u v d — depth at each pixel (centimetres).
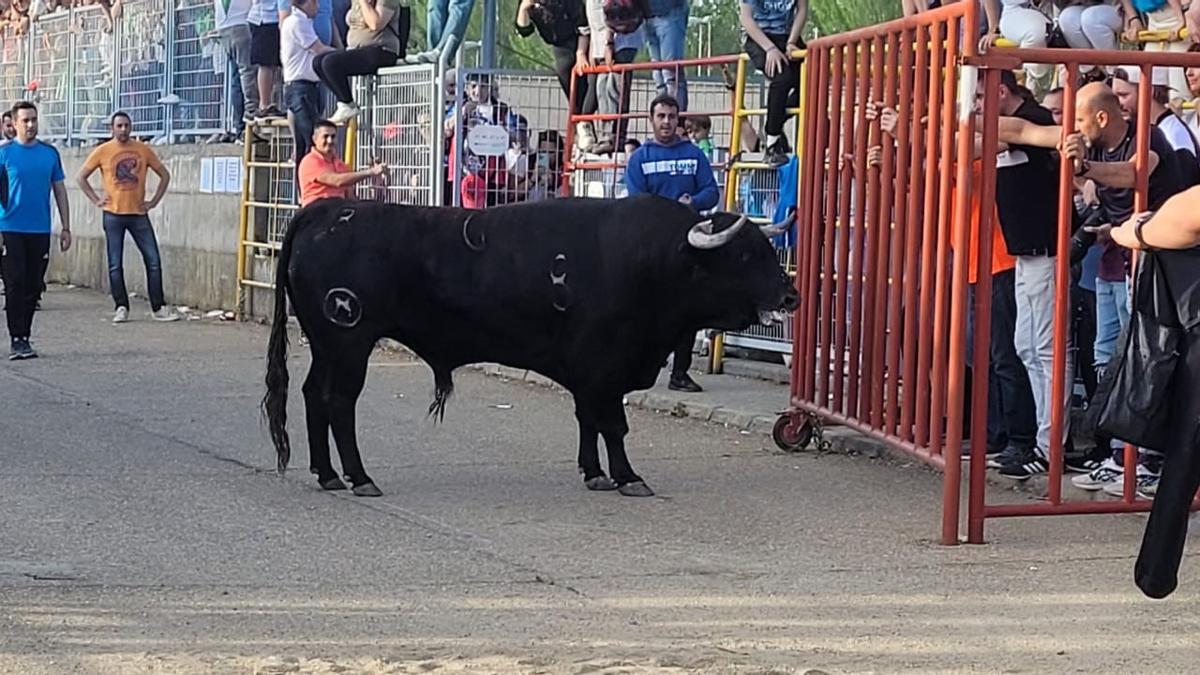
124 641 894
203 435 1341
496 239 1160
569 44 1764
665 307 1156
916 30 1110
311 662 868
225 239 2103
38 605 941
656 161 1410
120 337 1883
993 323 1177
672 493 1176
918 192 1112
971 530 1059
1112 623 925
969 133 1044
